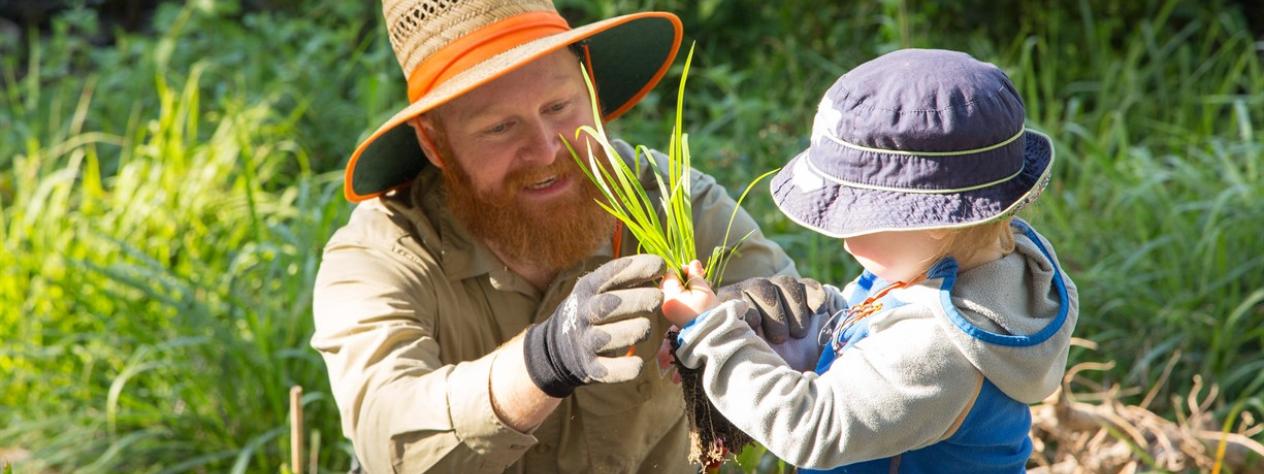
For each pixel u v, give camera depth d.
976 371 1.95
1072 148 6.02
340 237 2.53
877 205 1.90
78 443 4.36
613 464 2.53
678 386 2.57
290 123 5.82
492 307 2.51
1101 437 3.44
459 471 2.15
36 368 4.64
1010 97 1.90
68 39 7.36
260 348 4.22
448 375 2.18
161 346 4.15
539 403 2.06
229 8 6.87
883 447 1.93
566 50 2.43
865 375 1.94
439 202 2.53
